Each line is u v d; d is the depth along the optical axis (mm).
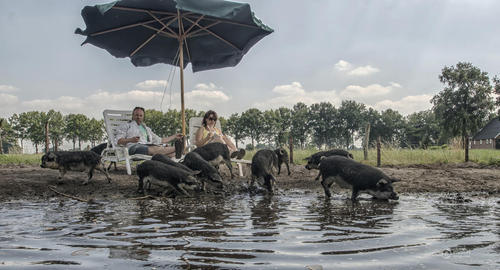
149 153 9086
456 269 2621
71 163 7637
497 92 66062
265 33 10328
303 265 2727
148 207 5535
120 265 2740
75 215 4883
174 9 9578
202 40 11516
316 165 8711
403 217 4742
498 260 2850
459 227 4102
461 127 72312
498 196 6719
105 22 9500
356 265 2725
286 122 150375
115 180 8266
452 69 75625
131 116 10109
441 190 7449
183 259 2887
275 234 3762
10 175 8172
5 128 115125
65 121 135000
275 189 7828
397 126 143375
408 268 2650
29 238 3633
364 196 6773
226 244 3359
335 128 152000
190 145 10180
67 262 2828
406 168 11797
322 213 5043
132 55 11539
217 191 7125
